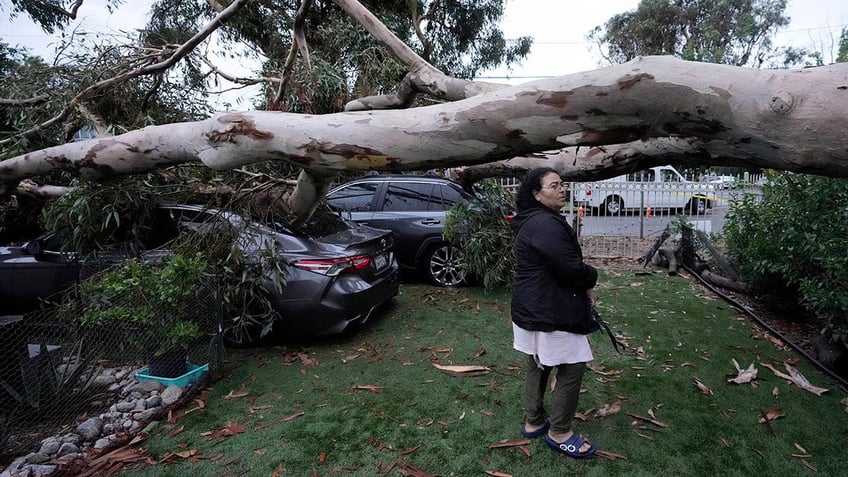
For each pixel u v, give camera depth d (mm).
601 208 8977
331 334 4172
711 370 3717
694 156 2342
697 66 1589
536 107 1800
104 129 4586
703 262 6777
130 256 4301
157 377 3500
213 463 2633
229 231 4047
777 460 2602
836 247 3590
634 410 3129
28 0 7215
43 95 4566
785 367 3766
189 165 4191
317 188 3727
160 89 5062
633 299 5680
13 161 3121
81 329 3318
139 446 2799
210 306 3666
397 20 11414
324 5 9344
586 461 2598
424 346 4227
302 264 4043
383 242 4828
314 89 5098
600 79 1689
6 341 2926
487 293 5895
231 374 3730
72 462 2645
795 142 1422
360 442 2801
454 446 2744
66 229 4164
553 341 2459
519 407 3158
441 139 1977
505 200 6246
